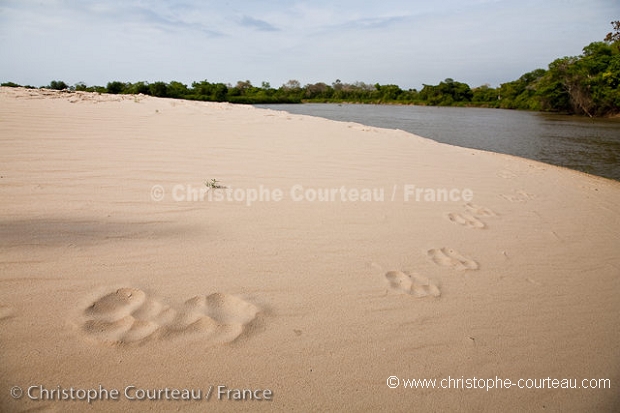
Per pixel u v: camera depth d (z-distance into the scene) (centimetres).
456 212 366
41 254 198
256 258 228
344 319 185
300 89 7975
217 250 231
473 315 204
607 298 240
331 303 195
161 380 140
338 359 160
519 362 174
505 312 211
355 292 208
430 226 319
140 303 173
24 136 442
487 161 710
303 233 271
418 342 177
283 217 296
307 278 214
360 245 265
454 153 745
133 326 160
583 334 200
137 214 264
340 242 265
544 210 420
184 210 282
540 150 1149
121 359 145
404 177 470
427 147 767
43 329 151
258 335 166
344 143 666
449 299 215
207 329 165
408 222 321
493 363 171
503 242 310
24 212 244
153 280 191
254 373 148
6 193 270
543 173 671
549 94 3572
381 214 330
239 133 640
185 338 158
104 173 341
